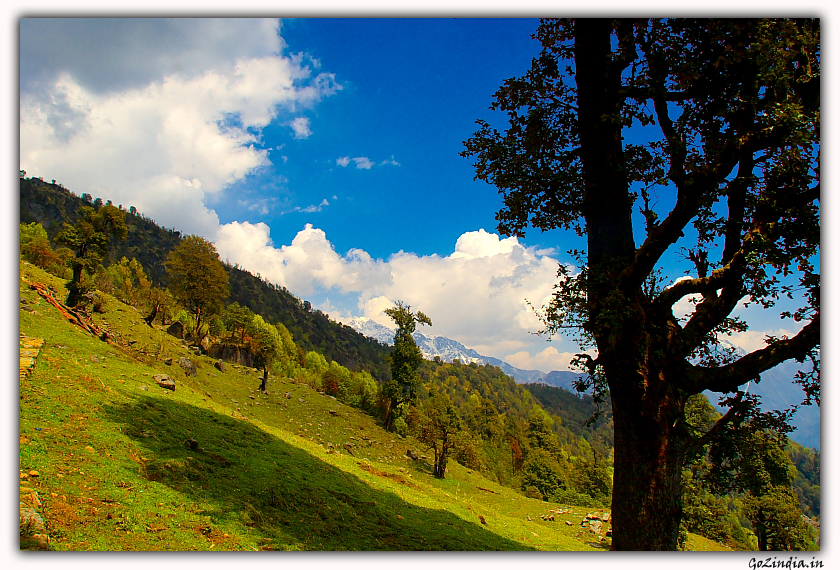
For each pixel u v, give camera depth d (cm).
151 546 894
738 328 1027
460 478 4825
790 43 854
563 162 1190
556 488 7488
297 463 1952
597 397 1056
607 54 1067
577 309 1031
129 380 2034
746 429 962
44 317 2359
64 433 1227
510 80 1184
